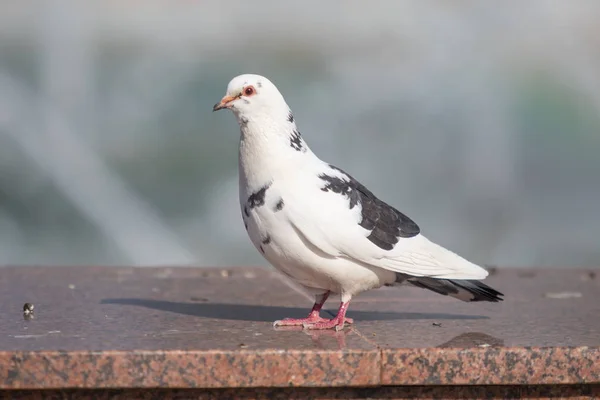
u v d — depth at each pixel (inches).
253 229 251.3
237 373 209.6
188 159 708.0
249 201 251.0
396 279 259.6
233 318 267.4
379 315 277.3
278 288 336.2
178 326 249.3
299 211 243.6
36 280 345.7
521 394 220.5
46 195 660.1
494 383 216.1
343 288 254.2
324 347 216.7
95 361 205.6
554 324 257.9
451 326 254.4
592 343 224.1
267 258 255.3
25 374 204.7
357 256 247.3
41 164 689.6
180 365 207.8
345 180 256.1
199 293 321.1
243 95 247.4
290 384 211.3
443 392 219.3
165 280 352.5
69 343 217.8
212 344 219.1
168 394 211.3
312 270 249.9
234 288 335.0
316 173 251.6
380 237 249.9
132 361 206.4
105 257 615.2
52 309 278.8
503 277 365.7
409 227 259.0
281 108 250.8
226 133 738.2
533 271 381.7
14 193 658.2
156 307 286.8
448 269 254.4
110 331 238.8
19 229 638.5
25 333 233.8
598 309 287.4
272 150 248.2
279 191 245.6
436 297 317.4
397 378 214.2
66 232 635.5
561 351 216.8
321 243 243.8
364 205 251.9
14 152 699.4
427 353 214.2
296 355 211.0
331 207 245.9
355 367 212.5
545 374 216.7
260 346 216.8
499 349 215.9
